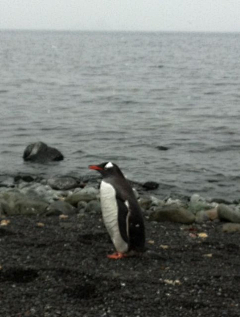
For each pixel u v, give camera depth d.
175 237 10.25
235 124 32.44
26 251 8.70
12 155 22.48
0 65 85.44
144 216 11.99
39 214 11.80
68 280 7.56
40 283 7.42
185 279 7.81
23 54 127.06
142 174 19.91
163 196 17.03
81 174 19.41
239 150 24.81
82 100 43.59
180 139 27.16
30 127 29.75
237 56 143.00
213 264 8.62
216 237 10.49
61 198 14.49
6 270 7.81
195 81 65.00
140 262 8.45
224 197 17.34
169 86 57.78
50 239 9.47
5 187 16.86
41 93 48.06
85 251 8.87
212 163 22.00
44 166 20.55
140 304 6.93
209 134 28.77
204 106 41.19
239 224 11.42
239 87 58.34
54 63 94.81
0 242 9.16
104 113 36.38
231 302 7.14
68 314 6.56
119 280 7.62
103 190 8.52
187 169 20.84
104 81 62.12
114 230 8.47
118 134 28.28
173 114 36.50
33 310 6.62
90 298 7.05
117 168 8.73
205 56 138.00
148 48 191.00
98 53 141.88
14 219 11.05
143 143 25.94
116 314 6.63
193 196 15.65
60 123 31.42
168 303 7.00
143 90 52.94
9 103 40.16
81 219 11.31
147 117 34.84
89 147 24.70
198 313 6.78
